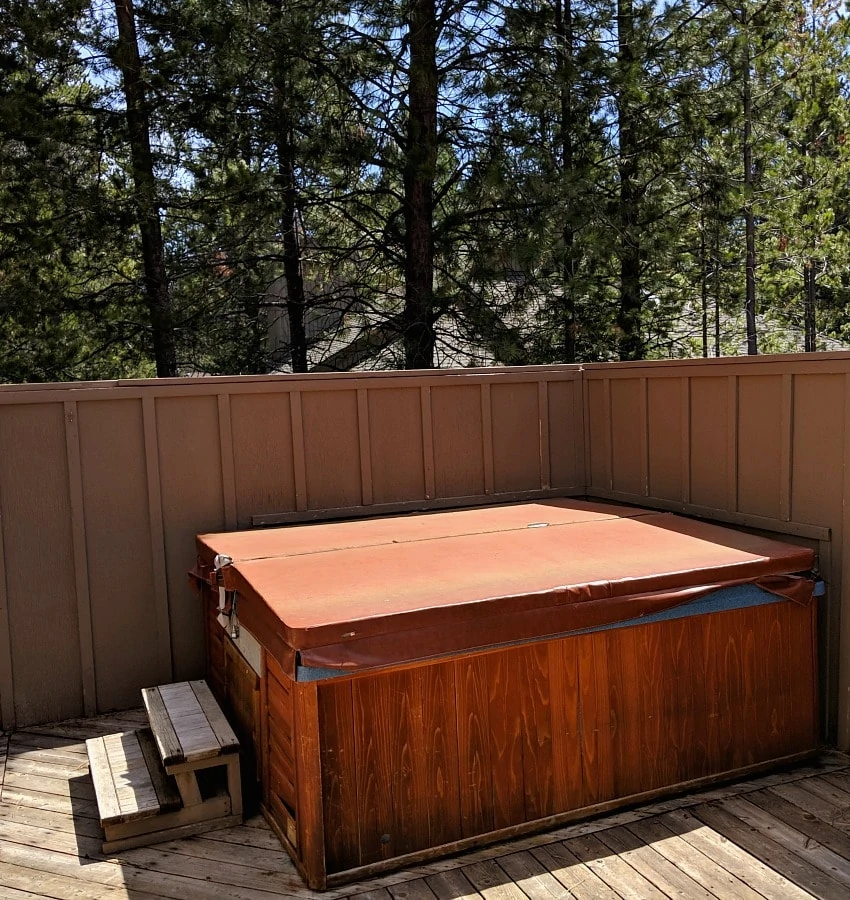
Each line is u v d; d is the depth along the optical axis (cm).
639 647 324
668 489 470
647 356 1048
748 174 1002
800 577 349
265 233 907
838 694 370
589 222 817
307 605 288
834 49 1230
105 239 818
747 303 1068
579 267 929
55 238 796
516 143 845
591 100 878
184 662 449
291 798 293
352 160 843
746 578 336
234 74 784
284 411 461
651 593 318
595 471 534
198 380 440
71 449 418
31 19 764
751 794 334
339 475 475
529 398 524
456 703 295
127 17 818
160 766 336
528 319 918
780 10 1015
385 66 835
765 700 349
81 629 425
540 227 793
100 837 315
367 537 401
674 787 333
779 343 1333
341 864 282
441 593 299
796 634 354
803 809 321
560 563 338
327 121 849
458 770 296
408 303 894
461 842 297
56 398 414
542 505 485
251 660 328
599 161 945
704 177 973
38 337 851
